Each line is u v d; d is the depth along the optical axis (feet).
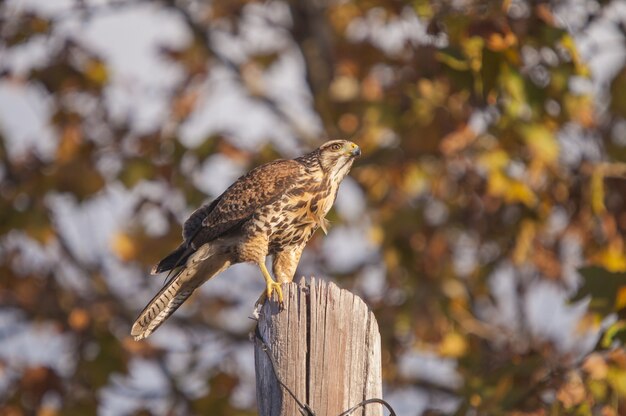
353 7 57.57
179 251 31.86
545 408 33.37
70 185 49.98
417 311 48.62
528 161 44.80
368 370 21.16
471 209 48.62
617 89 41.34
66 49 50.83
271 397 21.16
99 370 49.44
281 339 21.22
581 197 44.98
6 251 51.42
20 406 48.39
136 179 49.96
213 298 56.29
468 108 44.09
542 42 37.99
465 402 33.65
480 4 37.78
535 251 48.11
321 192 31.48
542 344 44.86
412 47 43.98
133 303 53.11
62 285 51.96
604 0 40.65
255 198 30.83
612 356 32.81
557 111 42.39
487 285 50.65
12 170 50.57
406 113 44.96
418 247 49.78
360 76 51.26
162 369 50.75
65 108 51.31
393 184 47.14
